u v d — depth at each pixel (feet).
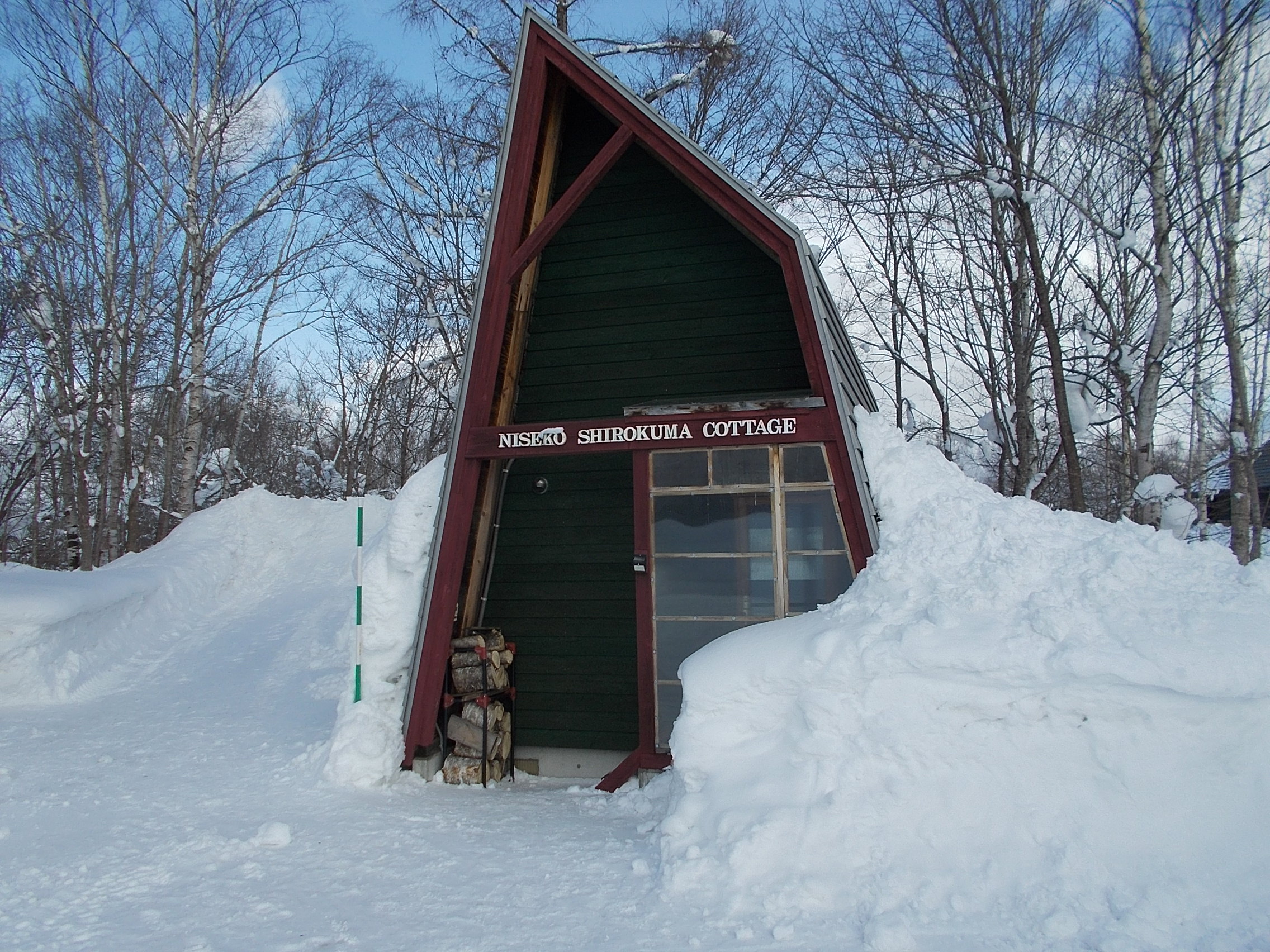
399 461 112.16
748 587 23.04
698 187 22.77
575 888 15.15
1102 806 13.74
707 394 26.32
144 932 13.57
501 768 25.46
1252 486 43.83
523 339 27.63
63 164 62.54
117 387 61.21
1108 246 52.13
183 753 25.11
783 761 15.78
